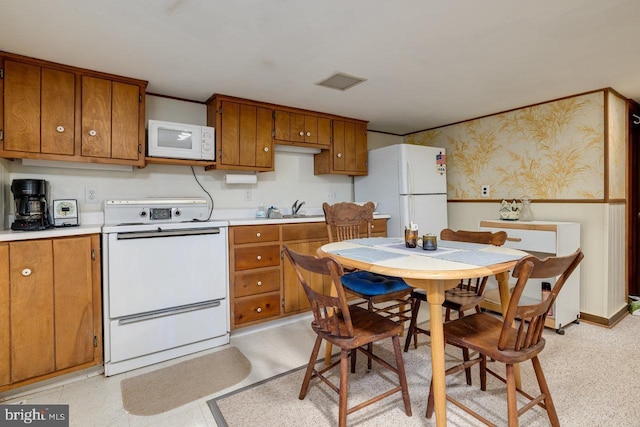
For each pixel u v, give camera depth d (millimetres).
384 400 1706
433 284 1351
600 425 1490
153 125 2434
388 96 2838
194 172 2910
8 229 2047
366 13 1586
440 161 3623
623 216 2957
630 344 2340
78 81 2150
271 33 1767
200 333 2338
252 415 1604
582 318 2809
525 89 2691
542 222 2844
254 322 2652
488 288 2996
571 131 2859
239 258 2570
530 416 1557
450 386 1812
